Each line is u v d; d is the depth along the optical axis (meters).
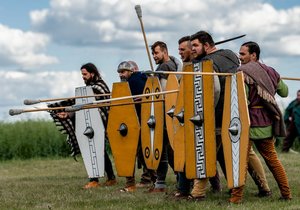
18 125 19.45
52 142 19.20
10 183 11.69
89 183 10.71
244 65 8.01
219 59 8.20
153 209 7.84
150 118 9.57
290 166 13.20
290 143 17.95
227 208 7.63
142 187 10.36
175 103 8.89
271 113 7.98
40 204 8.71
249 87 7.95
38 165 16.38
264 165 13.80
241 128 7.70
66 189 10.38
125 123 9.93
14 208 8.45
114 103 10.03
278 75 8.16
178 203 8.16
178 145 8.55
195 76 8.16
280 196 8.52
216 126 8.16
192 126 8.22
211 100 8.00
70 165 16.02
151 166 9.59
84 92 10.51
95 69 10.64
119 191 9.85
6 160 18.80
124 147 9.95
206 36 8.34
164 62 9.64
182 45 9.02
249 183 10.20
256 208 7.62
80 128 10.65
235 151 7.79
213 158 8.05
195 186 8.38
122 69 10.12
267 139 8.09
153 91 9.53
